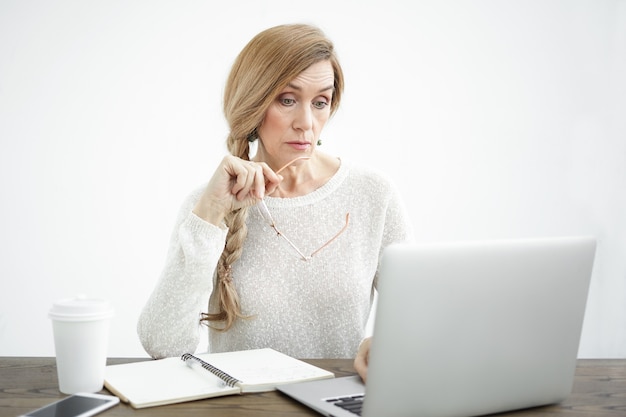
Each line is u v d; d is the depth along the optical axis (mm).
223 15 2430
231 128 1468
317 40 1388
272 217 1548
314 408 891
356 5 2482
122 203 2432
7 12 2326
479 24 2510
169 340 1292
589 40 2523
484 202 2559
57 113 2379
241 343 1513
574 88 2537
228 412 889
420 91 2518
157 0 2398
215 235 1271
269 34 1392
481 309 831
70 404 895
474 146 2541
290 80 1362
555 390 947
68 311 945
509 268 843
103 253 2436
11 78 2348
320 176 1619
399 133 2523
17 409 898
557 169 2561
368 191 1611
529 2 2506
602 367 1220
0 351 2408
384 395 796
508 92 2531
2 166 2371
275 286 1516
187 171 2453
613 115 2545
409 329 789
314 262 1533
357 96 2506
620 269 2588
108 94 2398
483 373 858
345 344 1542
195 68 2430
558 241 890
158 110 2424
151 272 2457
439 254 792
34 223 2400
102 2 2373
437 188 2545
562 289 899
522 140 2547
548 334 904
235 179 1271
